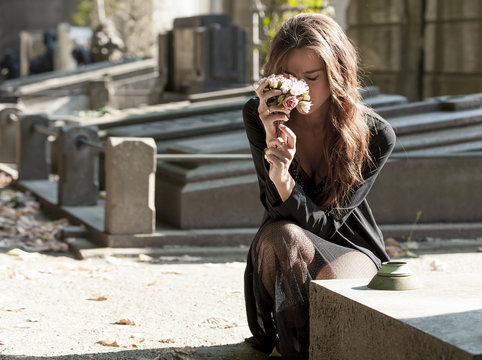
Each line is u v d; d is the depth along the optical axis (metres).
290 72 3.11
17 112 11.45
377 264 3.30
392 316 2.45
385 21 11.98
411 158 6.89
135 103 15.66
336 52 3.12
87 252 6.20
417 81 11.63
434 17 11.37
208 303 4.64
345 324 2.73
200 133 8.63
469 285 2.90
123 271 5.68
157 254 6.27
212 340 3.83
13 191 9.59
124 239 6.39
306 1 12.66
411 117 7.64
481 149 7.36
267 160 3.13
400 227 7.01
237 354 3.55
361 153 3.21
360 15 12.45
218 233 6.61
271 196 3.21
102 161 9.09
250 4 22.53
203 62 12.66
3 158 11.41
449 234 7.04
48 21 38.53
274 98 3.03
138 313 4.39
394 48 11.87
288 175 3.14
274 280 3.13
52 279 5.32
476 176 7.32
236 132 8.70
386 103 8.47
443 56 11.28
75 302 4.65
